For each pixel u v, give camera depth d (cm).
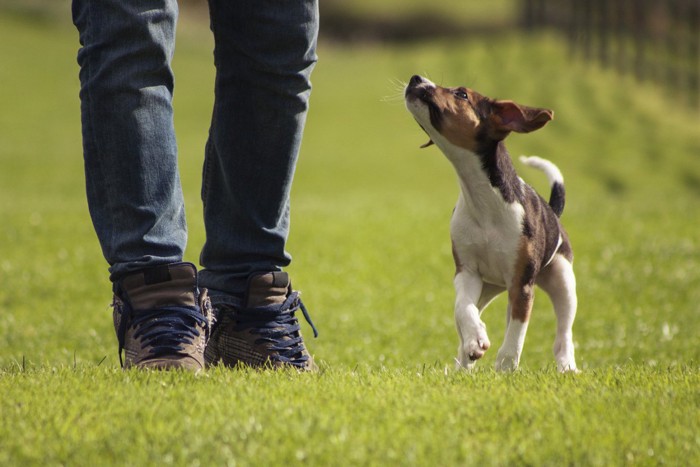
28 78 5009
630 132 4194
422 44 7938
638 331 1085
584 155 3788
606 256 1580
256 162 632
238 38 618
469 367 712
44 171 3244
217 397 485
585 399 502
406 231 1906
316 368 658
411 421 457
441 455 409
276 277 641
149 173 582
